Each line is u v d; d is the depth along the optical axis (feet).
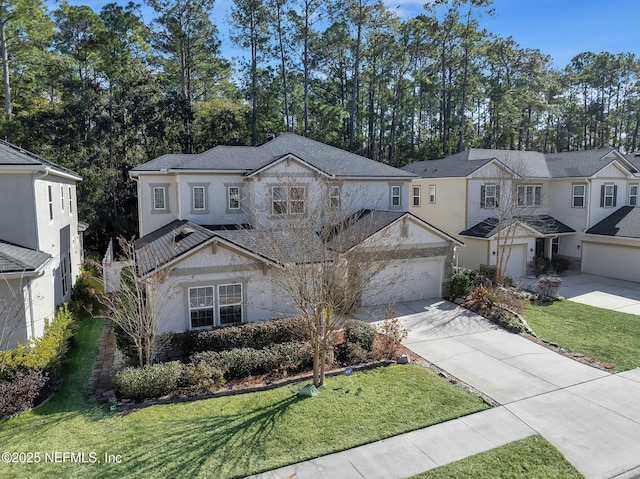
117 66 108.68
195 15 126.31
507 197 82.58
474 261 80.69
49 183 49.88
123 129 119.14
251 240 51.98
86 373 39.78
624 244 78.07
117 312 36.96
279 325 43.60
